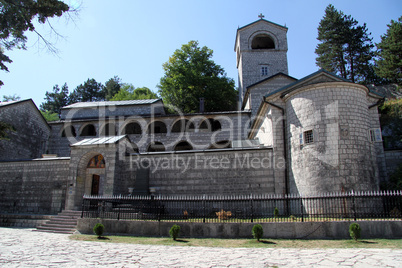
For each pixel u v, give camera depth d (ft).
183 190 67.00
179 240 41.96
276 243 38.19
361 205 49.93
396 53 116.98
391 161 67.56
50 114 202.08
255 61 128.88
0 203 76.74
